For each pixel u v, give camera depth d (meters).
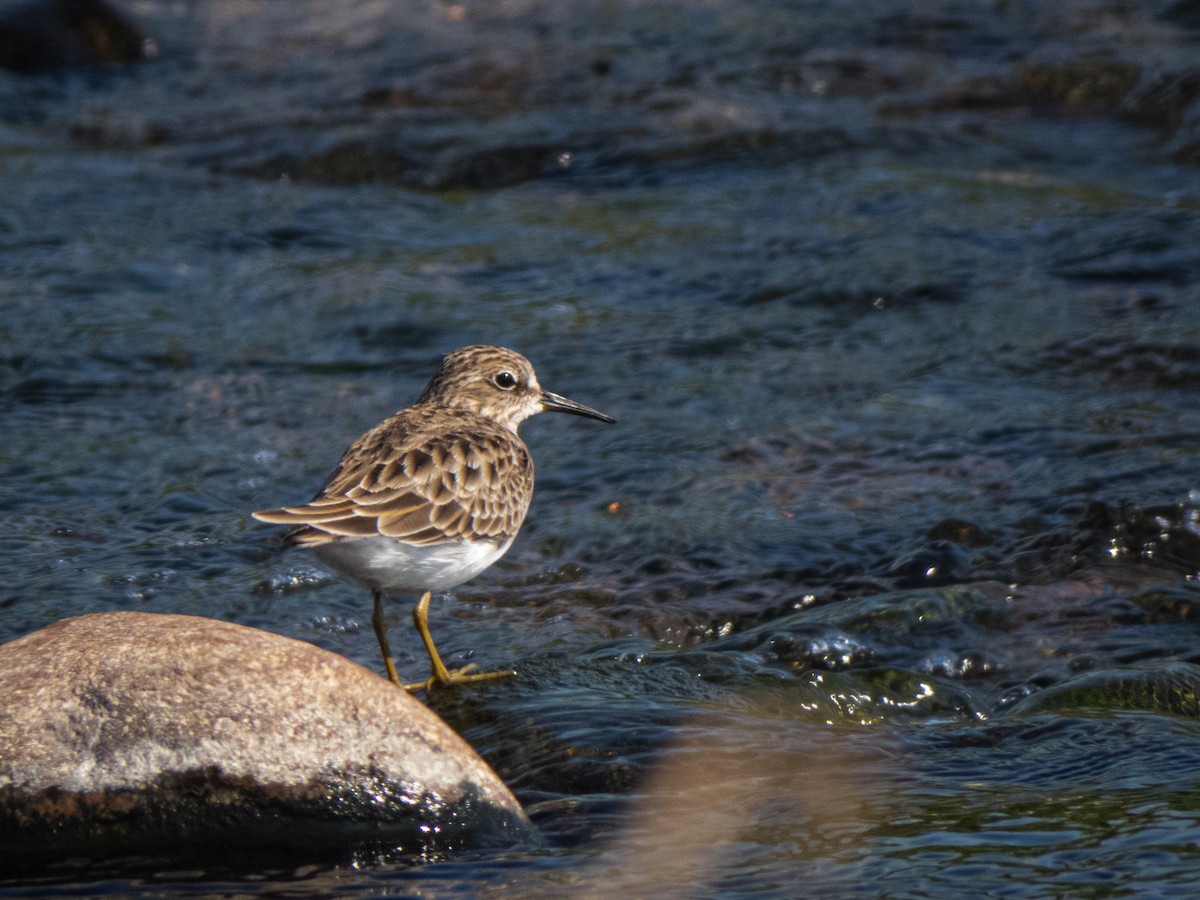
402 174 22.14
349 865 7.75
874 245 18.78
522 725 9.10
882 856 7.57
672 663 10.24
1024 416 14.41
